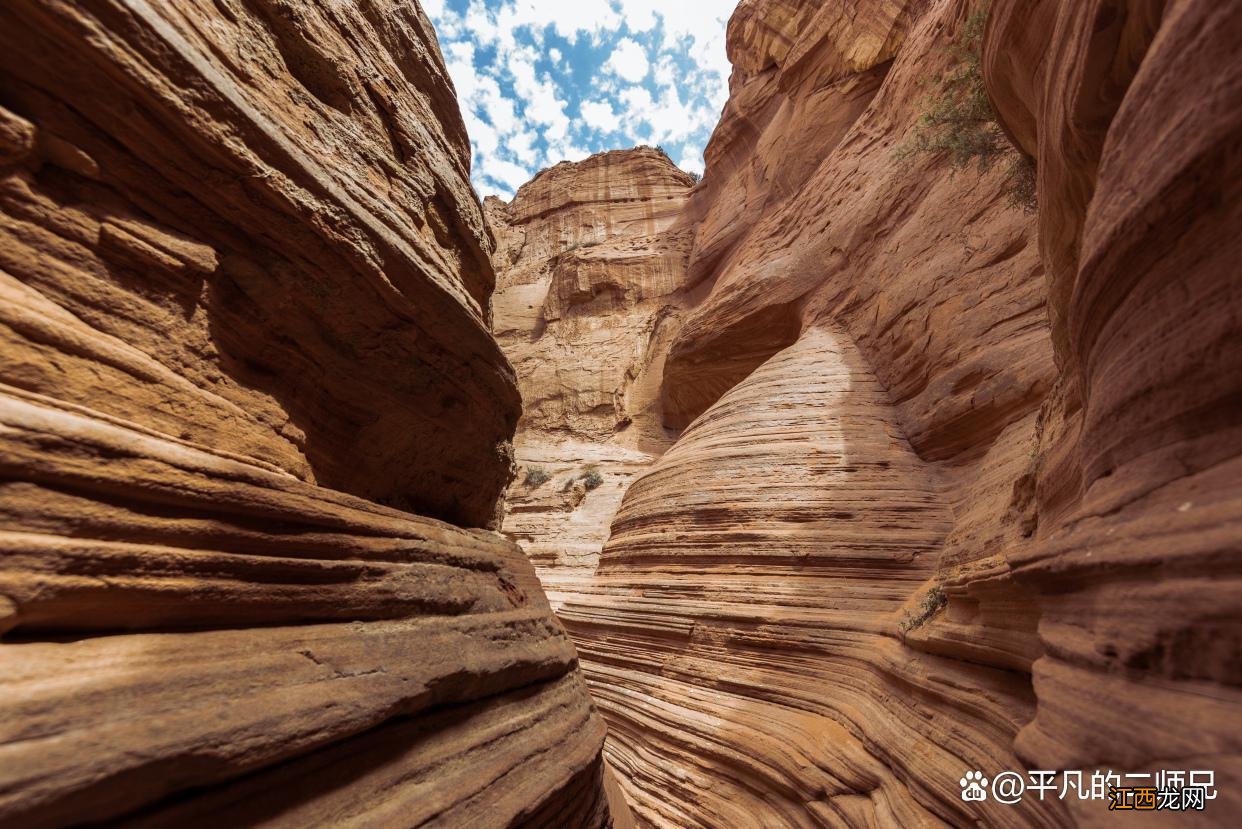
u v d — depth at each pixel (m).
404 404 5.71
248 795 2.95
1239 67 2.23
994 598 5.59
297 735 3.08
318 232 4.31
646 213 44.69
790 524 12.40
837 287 19.23
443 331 5.82
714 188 40.16
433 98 7.07
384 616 4.32
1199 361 2.60
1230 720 2.04
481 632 5.20
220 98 3.60
